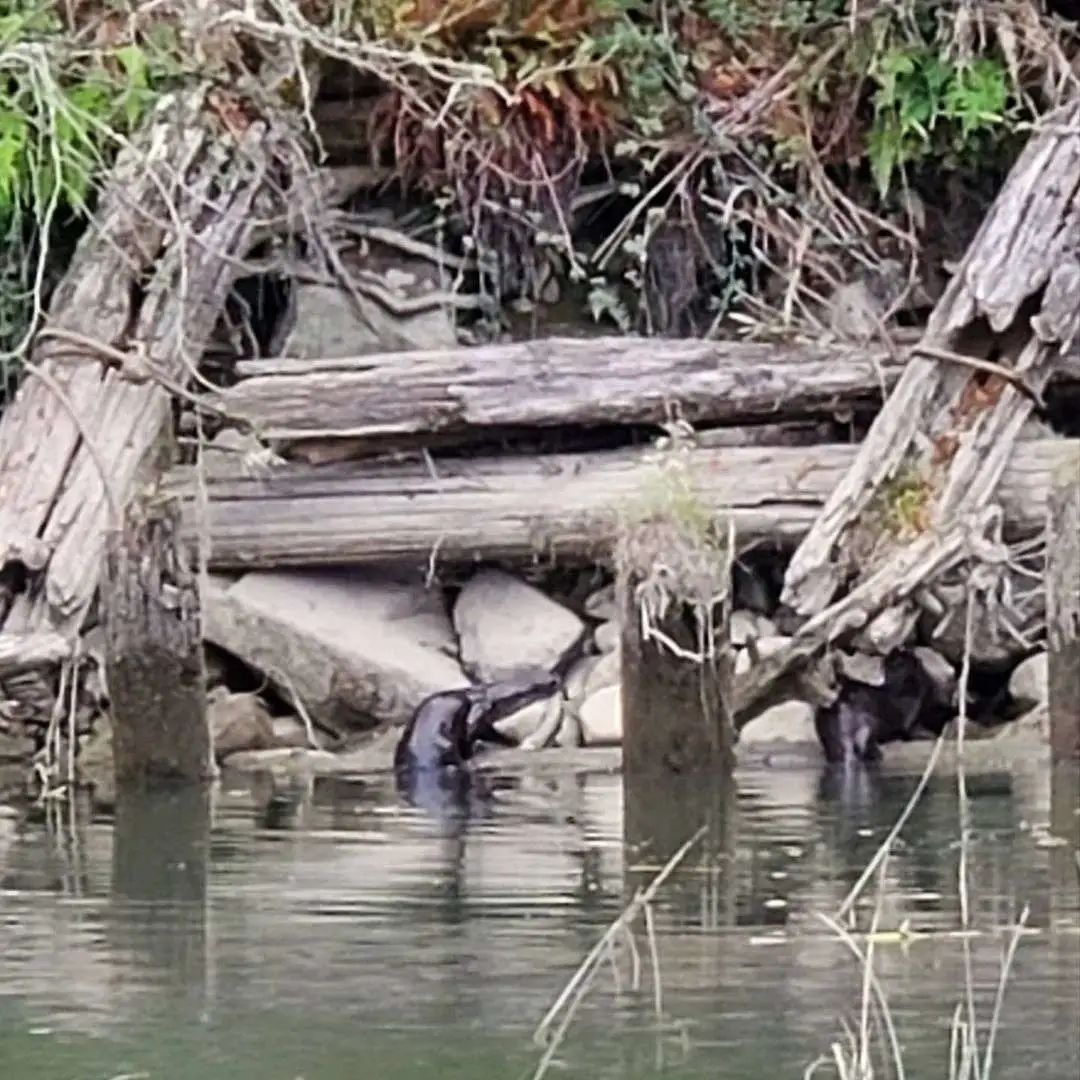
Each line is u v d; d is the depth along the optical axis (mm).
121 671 12953
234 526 14688
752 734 13648
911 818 11289
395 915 9117
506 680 14445
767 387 14797
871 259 16250
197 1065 7078
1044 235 14281
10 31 13898
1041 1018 7488
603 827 11258
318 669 14445
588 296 16766
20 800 12562
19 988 7988
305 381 14570
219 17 14328
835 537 13836
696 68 16609
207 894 9578
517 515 14586
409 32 15961
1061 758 12867
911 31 16266
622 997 7809
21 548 13891
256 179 15289
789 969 8148
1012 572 14062
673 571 12547
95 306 14750
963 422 14242
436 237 16594
